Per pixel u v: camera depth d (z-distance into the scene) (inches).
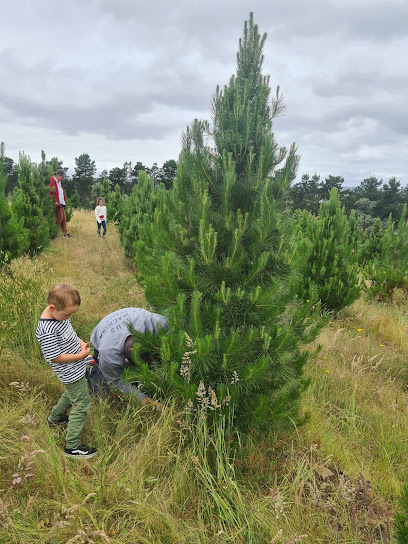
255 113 120.1
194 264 115.8
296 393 125.6
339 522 100.3
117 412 128.0
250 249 117.1
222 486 101.5
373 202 2298.2
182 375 111.2
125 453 108.0
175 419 117.9
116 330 128.3
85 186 2379.4
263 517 96.6
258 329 118.0
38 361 156.7
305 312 126.6
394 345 247.8
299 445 128.0
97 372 135.7
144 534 89.5
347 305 279.3
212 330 116.1
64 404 117.0
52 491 96.6
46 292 199.9
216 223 116.4
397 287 343.9
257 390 123.6
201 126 119.2
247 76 125.7
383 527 98.4
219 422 110.3
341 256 282.7
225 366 109.7
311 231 297.7
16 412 120.6
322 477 116.6
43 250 366.3
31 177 438.3
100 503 94.2
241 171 122.3
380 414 155.2
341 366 195.2
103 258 380.8
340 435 139.8
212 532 93.4
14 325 164.9
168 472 108.0
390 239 434.6
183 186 119.6
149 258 141.9
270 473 111.6
